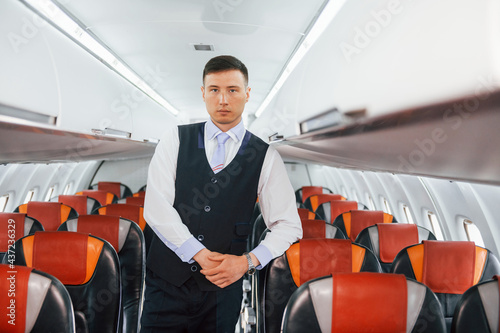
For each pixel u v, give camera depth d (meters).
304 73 3.11
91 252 2.13
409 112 1.60
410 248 2.37
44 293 1.49
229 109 1.35
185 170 1.48
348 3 1.96
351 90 2.08
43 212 3.83
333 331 1.47
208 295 1.48
